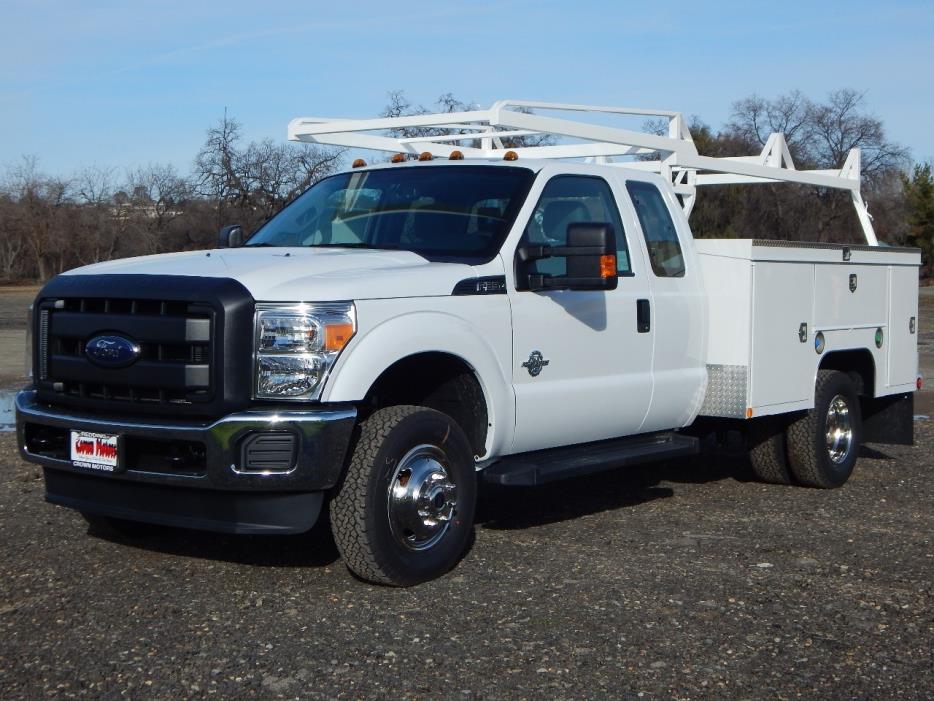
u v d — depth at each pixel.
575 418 6.50
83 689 4.29
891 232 57.06
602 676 4.47
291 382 5.17
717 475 8.95
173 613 5.16
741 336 7.43
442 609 5.23
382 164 7.23
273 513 5.23
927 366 18.52
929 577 5.94
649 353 7.02
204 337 5.18
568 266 6.06
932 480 8.87
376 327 5.35
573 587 5.62
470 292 5.86
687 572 5.94
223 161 50.44
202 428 5.12
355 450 5.39
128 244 72.69
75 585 5.59
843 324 8.49
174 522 5.37
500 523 7.04
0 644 4.76
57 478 5.77
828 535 6.86
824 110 55.84
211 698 4.21
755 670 4.57
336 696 4.23
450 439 5.69
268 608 5.23
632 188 7.21
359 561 5.40
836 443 8.50
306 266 5.55
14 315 35.75
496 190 6.50
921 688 4.42
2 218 76.06
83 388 5.55
